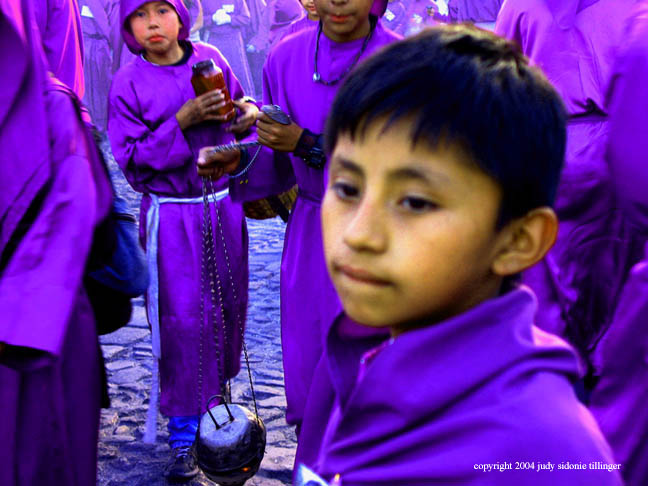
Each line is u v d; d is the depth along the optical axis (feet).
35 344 4.89
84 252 5.39
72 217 5.36
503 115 2.29
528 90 2.39
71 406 6.25
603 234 8.54
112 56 42.14
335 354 3.24
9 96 5.24
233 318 10.25
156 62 10.02
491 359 2.41
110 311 6.98
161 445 10.04
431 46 2.39
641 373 4.83
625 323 4.91
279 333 13.89
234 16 47.21
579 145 8.42
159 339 9.82
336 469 2.71
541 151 2.39
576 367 2.51
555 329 8.82
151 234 9.88
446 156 2.24
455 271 2.34
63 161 5.50
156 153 9.53
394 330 2.90
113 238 6.42
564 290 8.74
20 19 5.30
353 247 2.33
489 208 2.33
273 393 11.38
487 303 2.43
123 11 9.81
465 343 2.44
